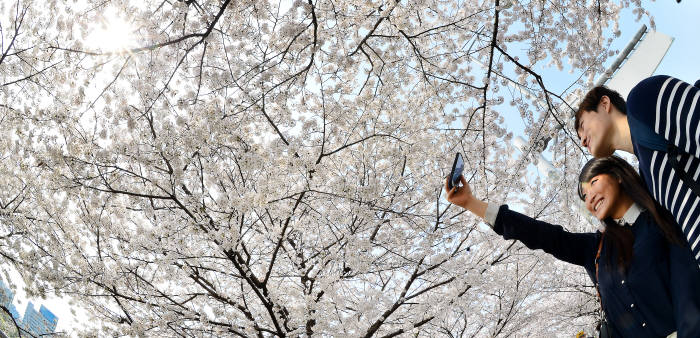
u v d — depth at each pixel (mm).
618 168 1457
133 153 4793
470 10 5379
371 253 5570
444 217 6129
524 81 4969
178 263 5402
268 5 4305
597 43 4973
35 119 5016
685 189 1160
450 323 7559
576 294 8234
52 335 6230
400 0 4086
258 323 6102
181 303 5605
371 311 5727
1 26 4527
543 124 5035
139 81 4543
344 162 6109
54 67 4590
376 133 5641
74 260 5598
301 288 6457
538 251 6445
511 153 6375
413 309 6227
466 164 5789
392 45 5066
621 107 1439
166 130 4641
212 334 5660
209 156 5145
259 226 5996
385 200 5758
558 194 6000
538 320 7977
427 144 5754
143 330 5609
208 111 4570
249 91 4426
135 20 4094
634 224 1426
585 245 1670
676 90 1143
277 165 4980
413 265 6051
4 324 6445
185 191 5328
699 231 1128
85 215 5387
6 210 5957
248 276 5141
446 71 5109
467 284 5844
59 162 4730
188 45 4293
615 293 1418
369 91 5422
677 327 1223
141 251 5246
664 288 1299
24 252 5738
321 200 5707
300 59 4520
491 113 5480
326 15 4457
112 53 3646
